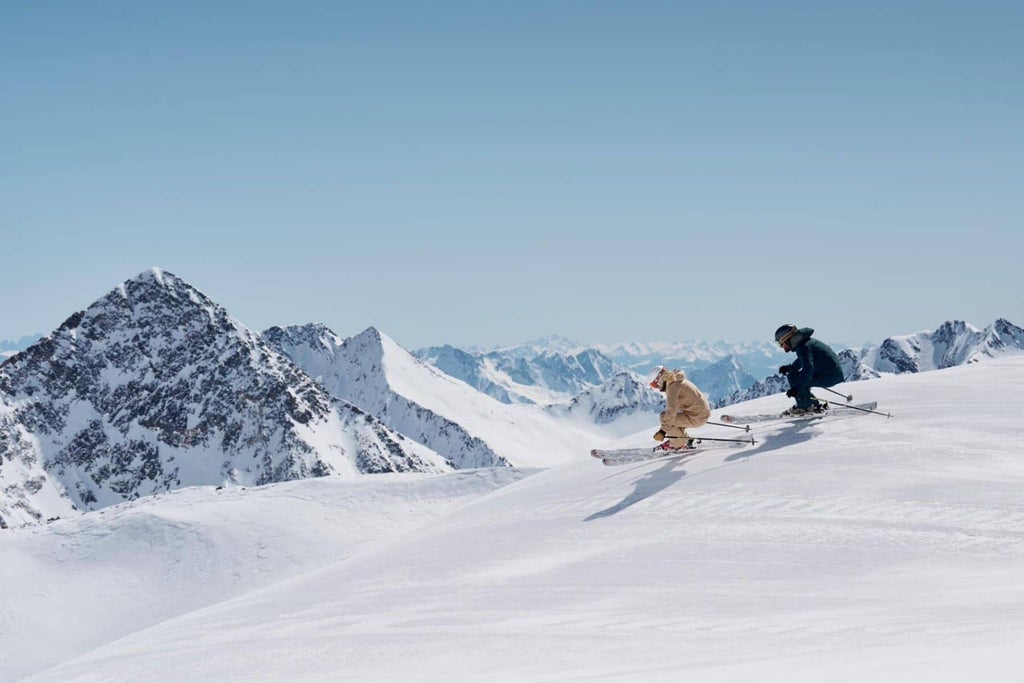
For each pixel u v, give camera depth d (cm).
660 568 1064
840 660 537
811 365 1666
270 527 6078
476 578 1213
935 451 1380
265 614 1439
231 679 914
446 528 1861
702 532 1174
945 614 726
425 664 805
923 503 1149
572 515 1455
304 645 1026
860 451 1426
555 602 1005
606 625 872
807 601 877
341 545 5581
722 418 1817
